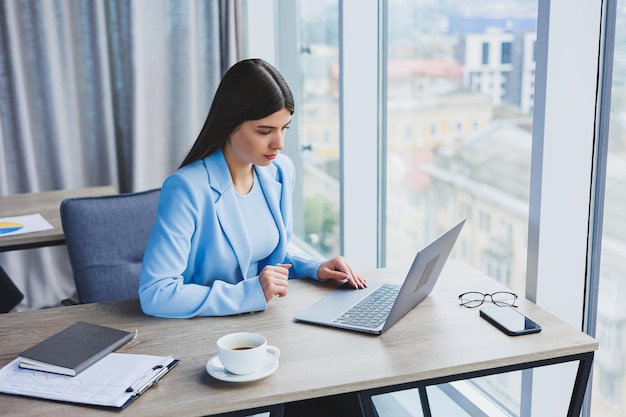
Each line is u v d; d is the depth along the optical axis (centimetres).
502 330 169
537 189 195
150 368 150
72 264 234
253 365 145
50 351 155
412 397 270
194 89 405
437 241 169
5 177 371
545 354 159
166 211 182
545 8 184
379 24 293
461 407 259
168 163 411
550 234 197
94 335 163
